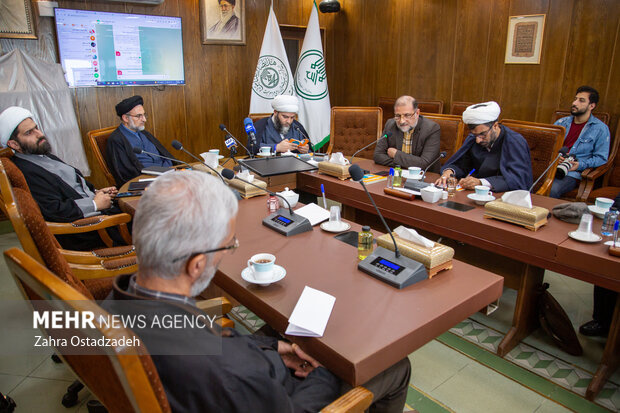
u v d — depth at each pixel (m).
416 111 3.26
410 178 2.75
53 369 2.03
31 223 1.14
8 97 3.72
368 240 1.63
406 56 5.17
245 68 5.33
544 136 2.88
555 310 2.12
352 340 1.12
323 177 2.91
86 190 2.75
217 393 0.80
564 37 3.92
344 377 1.08
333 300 1.30
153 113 4.76
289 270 1.52
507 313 2.54
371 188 2.65
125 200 2.39
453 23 4.68
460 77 4.74
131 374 0.67
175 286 0.85
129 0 4.25
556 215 2.07
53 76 3.95
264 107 5.03
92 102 4.36
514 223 1.99
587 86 3.56
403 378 1.32
